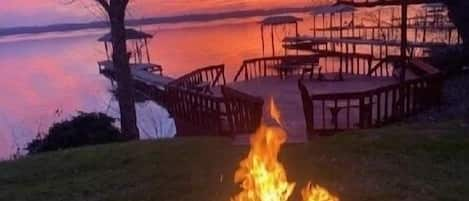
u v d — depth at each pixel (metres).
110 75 38.78
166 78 31.03
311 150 9.19
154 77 31.61
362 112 12.53
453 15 21.28
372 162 8.51
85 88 34.91
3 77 46.09
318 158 8.77
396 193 7.27
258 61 25.03
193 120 15.53
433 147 9.03
